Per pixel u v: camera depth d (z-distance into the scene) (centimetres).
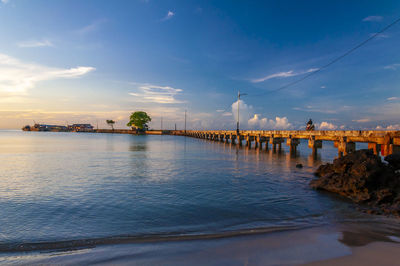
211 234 574
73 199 887
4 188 1059
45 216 710
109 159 2181
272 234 573
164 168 1641
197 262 438
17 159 2169
